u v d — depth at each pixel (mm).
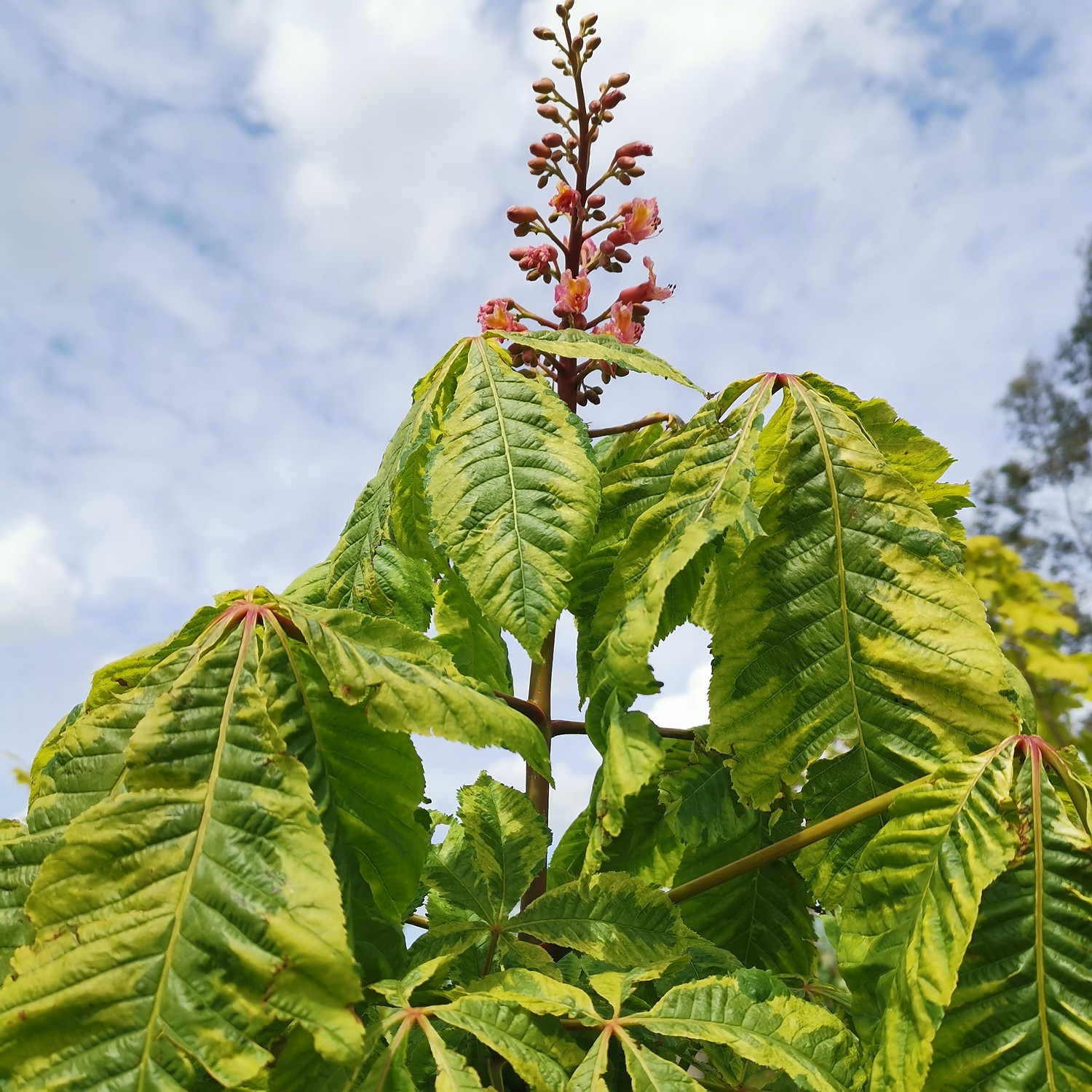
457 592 496
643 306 502
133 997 277
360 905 335
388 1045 305
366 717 342
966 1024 318
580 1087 306
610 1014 373
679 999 339
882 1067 314
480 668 502
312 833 299
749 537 394
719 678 387
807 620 381
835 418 402
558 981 362
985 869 321
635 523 402
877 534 383
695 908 484
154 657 356
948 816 336
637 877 396
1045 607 970
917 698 366
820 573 384
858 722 373
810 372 433
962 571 376
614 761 351
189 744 309
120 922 285
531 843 414
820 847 375
